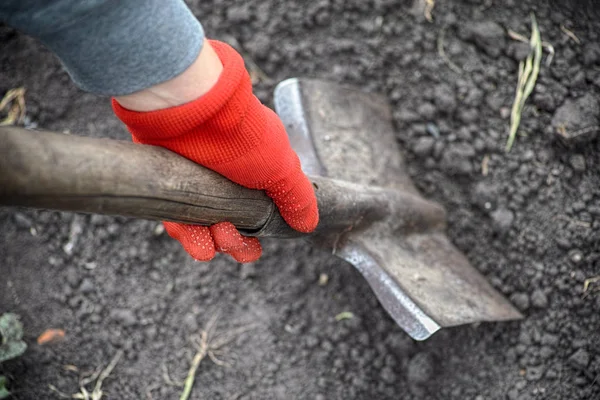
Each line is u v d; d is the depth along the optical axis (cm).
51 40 39
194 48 42
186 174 45
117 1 39
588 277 73
